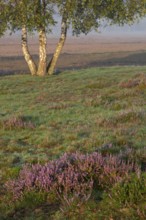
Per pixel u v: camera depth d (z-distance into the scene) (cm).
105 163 835
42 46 3600
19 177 856
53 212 677
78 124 1474
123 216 621
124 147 1062
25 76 3588
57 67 7469
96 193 724
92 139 1176
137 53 10962
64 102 2122
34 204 719
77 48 17125
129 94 2150
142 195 663
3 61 9525
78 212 654
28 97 2489
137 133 1224
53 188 743
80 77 3350
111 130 1316
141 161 926
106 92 2430
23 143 1259
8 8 3262
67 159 911
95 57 10231
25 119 1616
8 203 739
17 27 3494
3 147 1206
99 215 634
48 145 1188
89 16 3500
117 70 3691
